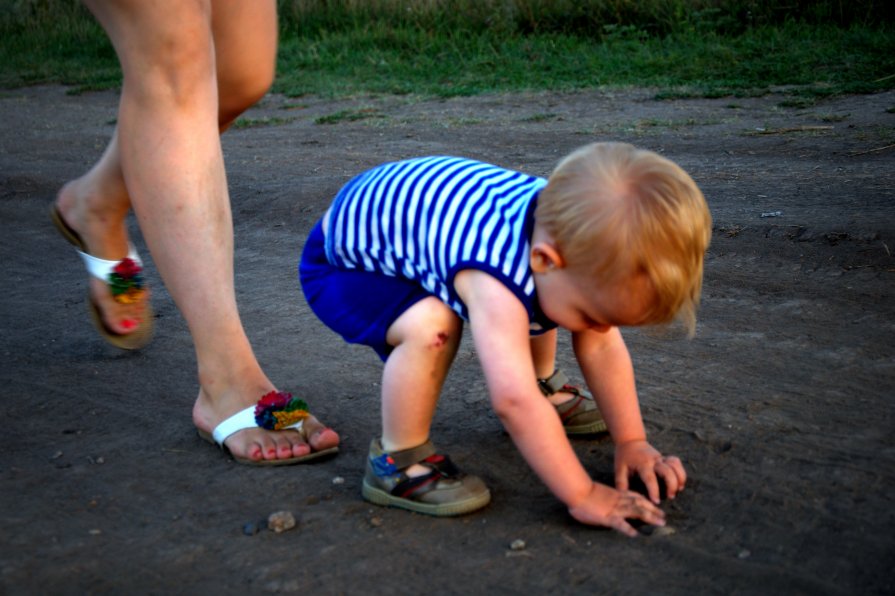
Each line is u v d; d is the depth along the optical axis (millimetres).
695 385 2600
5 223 5145
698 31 9883
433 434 2428
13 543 1943
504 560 1841
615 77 8828
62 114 9547
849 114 6227
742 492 2037
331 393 2750
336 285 2240
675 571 1770
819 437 2248
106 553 1902
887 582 1685
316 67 11047
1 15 15367
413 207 2104
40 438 2494
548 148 6004
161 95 2363
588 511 1931
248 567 1842
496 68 9938
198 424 2486
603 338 2154
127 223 5031
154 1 2271
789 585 1696
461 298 2010
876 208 3916
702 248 1882
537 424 1923
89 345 3248
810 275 3365
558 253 1886
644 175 1856
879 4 9375
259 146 6910
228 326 2469
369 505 2102
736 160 5215
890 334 2830
